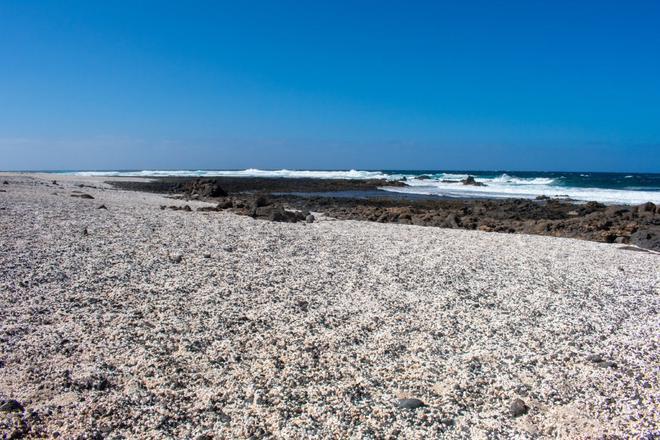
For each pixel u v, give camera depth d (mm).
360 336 9422
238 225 23375
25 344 8188
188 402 6789
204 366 7848
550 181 81750
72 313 9703
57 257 13859
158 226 21031
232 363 8023
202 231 20469
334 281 13305
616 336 10078
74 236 17125
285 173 135500
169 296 11102
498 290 13242
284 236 20641
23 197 29406
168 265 13906
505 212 36250
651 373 8289
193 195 45625
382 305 11375
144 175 114188
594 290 13805
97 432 5980
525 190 62938
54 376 7227
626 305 12398
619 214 32625
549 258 18516
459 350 9000
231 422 6352
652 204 32438
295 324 9859
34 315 9469
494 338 9656
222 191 46375
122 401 6695
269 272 13883
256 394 7047
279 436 6109
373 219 32188
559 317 11148
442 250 19203
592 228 27125
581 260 18375
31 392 6754
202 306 10578
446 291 12828
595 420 6781
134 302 10555
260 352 8484
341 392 7258
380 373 7949
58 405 6496
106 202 31203
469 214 36625
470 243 21594
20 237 16250
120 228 19656
